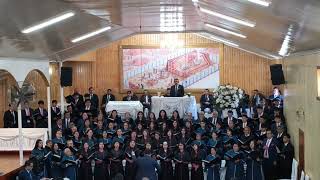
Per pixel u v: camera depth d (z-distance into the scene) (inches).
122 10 462.6
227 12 427.2
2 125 772.0
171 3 435.5
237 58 894.4
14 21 397.4
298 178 533.6
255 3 323.6
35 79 840.3
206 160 557.9
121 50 912.9
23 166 560.7
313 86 466.6
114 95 915.4
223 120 658.8
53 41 558.9
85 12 443.8
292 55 611.2
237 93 668.1
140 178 513.3
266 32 471.5
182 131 610.2
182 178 561.0
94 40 656.4
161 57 906.7
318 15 276.4
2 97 771.4
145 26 649.6
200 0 407.2
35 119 701.3
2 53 541.6
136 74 912.9
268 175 557.9
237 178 527.2
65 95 896.9
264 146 565.3
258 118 661.3
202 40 899.4
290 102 631.8
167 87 906.7
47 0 358.0
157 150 583.8
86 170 569.0
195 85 904.3
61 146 594.6
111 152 577.3
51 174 561.6
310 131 478.9
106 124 666.8
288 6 288.0
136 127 639.1
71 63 905.5
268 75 887.7
